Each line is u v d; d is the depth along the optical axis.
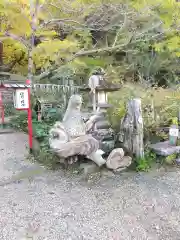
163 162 4.78
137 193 3.67
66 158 4.40
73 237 2.71
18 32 8.13
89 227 2.88
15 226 2.88
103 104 4.86
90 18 8.38
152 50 10.60
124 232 2.79
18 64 10.66
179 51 9.70
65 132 4.21
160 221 3.01
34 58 8.81
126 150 4.75
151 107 5.88
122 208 3.27
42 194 3.60
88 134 4.47
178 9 8.07
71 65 9.09
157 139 5.50
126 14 7.89
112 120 5.28
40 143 5.43
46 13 8.41
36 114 7.70
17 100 5.02
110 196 3.56
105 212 3.17
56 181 4.02
